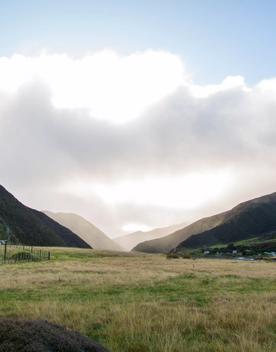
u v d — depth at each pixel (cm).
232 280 3422
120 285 2988
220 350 1142
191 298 2316
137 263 6869
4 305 1972
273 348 1191
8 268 4906
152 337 1264
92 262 6944
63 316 1616
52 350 726
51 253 10894
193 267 5534
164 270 4762
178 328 1425
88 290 2689
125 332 1323
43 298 2305
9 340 712
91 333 1388
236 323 1492
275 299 2183
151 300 2212
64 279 3312
